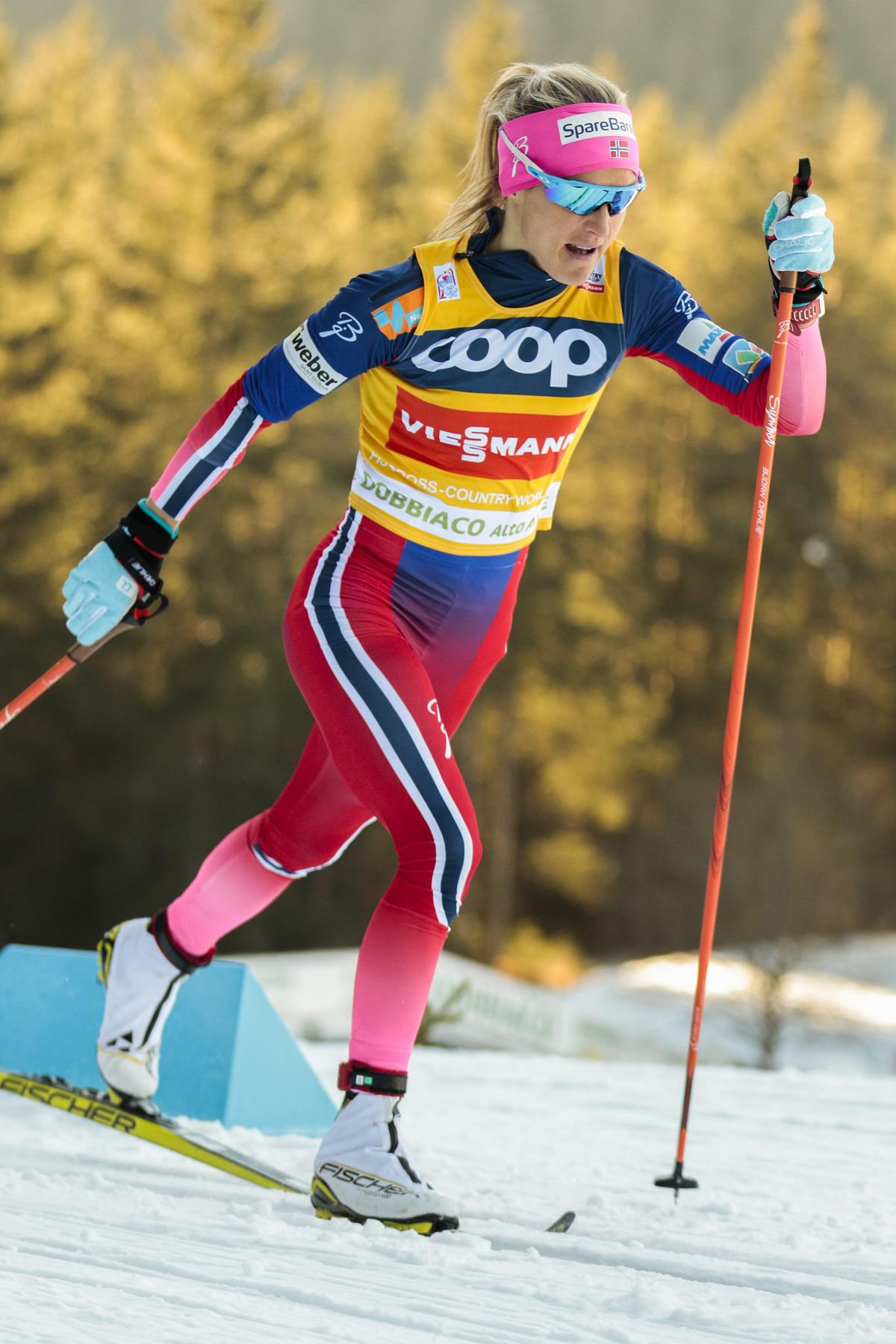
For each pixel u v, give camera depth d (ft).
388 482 29.22
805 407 30.94
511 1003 99.60
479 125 28.99
